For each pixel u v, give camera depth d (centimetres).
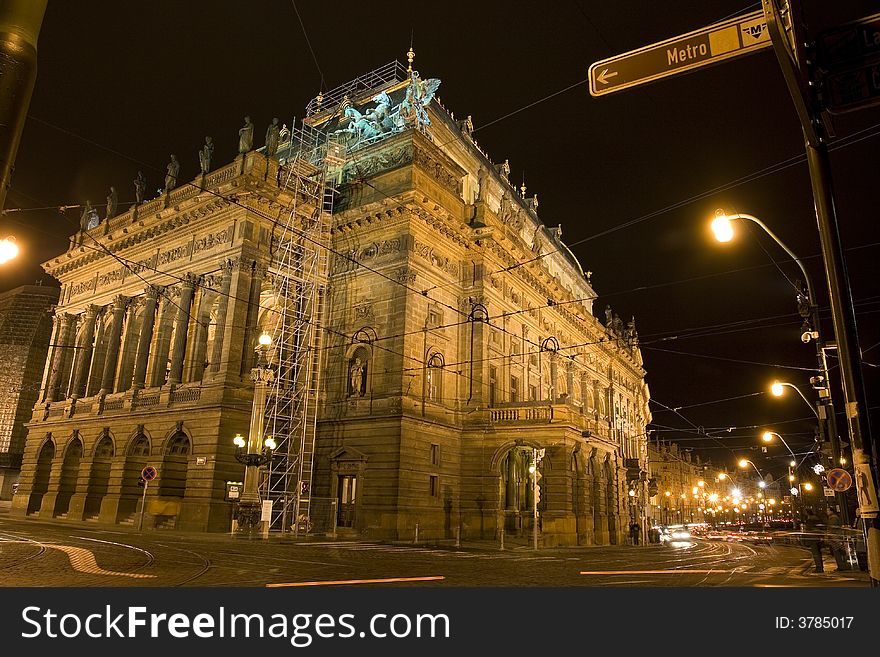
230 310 3566
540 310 4931
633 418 7356
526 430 3694
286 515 3441
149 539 2592
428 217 3806
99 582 1319
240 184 3662
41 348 7200
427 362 3716
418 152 4012
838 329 904
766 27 805
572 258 7194
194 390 3612
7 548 1941
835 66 885
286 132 5341
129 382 4194
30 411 6962
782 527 8988
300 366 3747
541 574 1838
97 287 4741
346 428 3650
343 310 3934
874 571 848
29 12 653
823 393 1970
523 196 6153
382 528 3316
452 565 2033
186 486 3400
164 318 4053
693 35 905
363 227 3944
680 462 10644
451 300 4009
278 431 3588
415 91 4656
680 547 4019
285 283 3847
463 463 3822
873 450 864
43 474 4538
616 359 6831
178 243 4128
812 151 944
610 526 4328
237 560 1869
